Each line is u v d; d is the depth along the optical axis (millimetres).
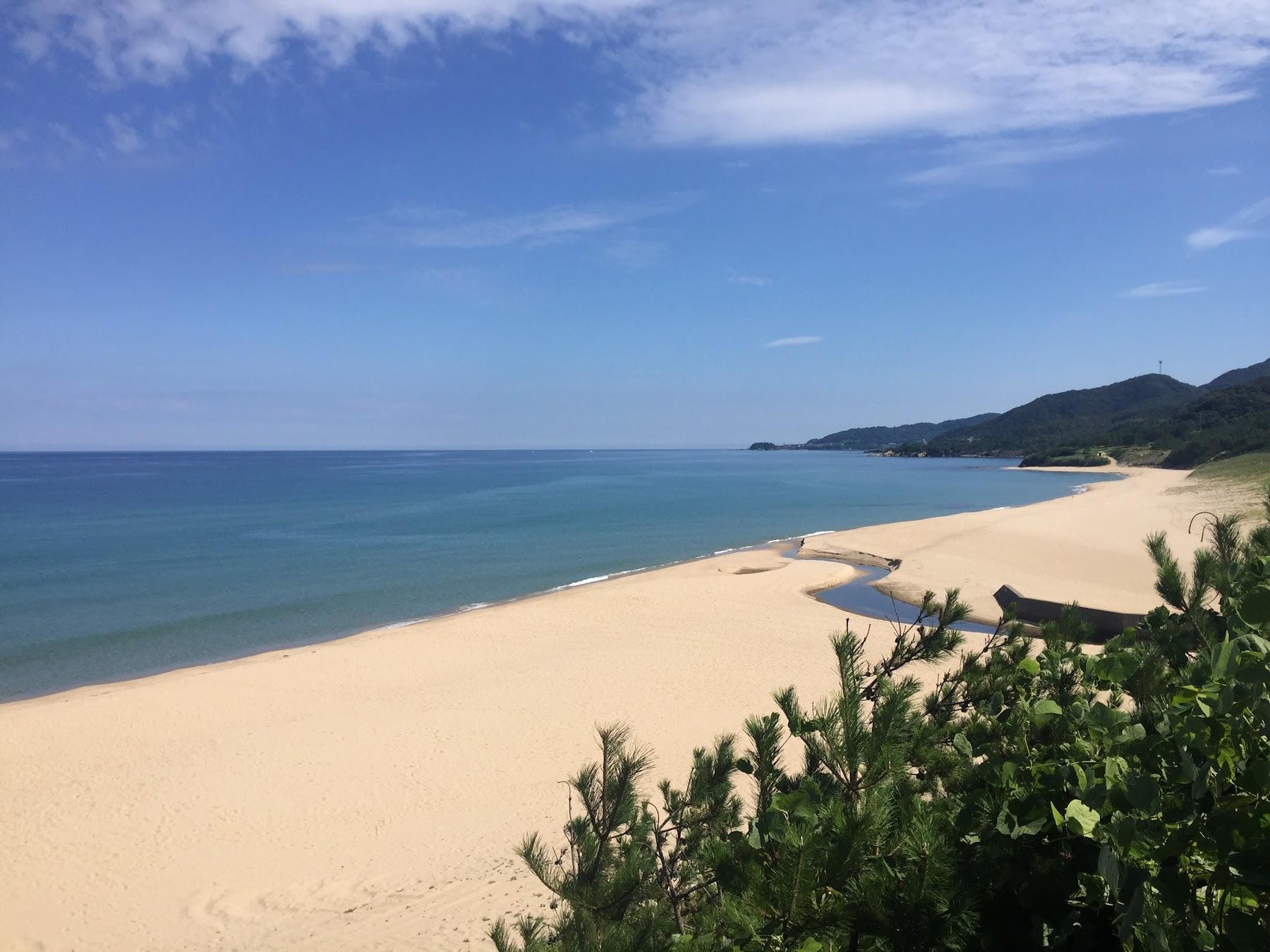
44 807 12492
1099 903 2492
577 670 19500
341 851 10891
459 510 68750
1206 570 4293
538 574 35875
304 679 19344
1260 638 2664
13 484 116250
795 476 127812
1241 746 2227
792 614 25484
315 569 37469
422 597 30906
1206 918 2143
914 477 122000
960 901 2352
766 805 3754
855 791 3062
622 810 4148
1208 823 2146
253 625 26484
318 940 8656
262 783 13281
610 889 3852
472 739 15023
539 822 11430
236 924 9219
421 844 10961
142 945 8938
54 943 9055
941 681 4629
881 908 2312
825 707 3568
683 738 14609
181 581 34438
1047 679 3980
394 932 8602
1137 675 3689
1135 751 2711
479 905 9023
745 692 17453
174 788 13156
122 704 17547
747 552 41312
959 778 3412
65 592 32188
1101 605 22797
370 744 14930
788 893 2424
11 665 22125
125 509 71875
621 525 55406
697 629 23516
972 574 30828
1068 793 2791
